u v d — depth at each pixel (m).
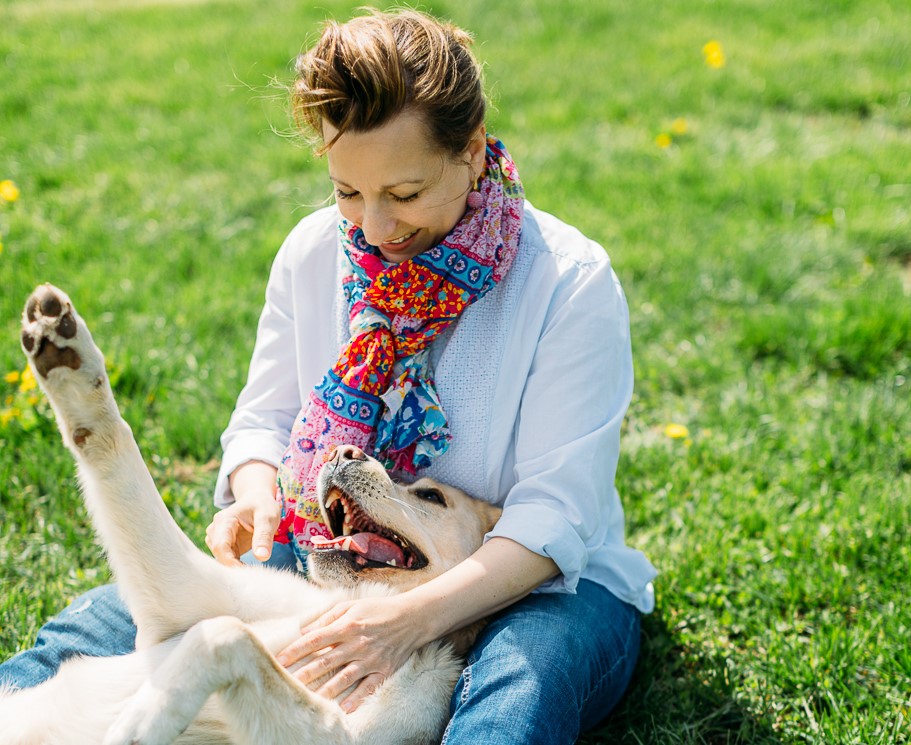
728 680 3.04
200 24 10.98
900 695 2.96
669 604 3.33
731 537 3.66
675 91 8.80
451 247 2.58
